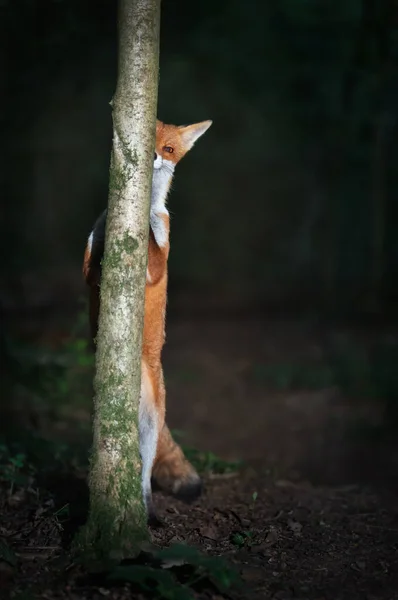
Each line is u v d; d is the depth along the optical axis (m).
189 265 32.62
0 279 26.11
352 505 7.98
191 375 17.02
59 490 7.53
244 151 32.78
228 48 24.83
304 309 25.72
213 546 6.36
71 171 30.16
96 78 24.78
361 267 27.36
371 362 16.67
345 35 20.50
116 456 5.50
